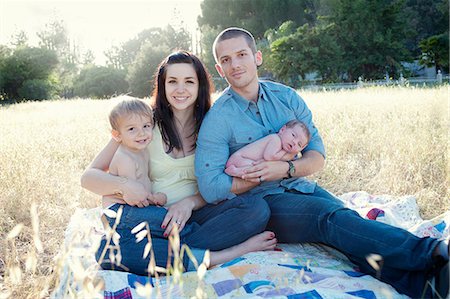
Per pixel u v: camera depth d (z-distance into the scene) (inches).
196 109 128.0
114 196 118.1
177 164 123.6
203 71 126.6
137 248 107.7
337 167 186.2
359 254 99.7
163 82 123.7
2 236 138.3
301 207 113.6
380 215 128.5
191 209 116.6
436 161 178.1
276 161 120.3
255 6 1908.2
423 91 462.3
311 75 1507.1
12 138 292.7
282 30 1533.0
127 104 118.0
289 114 128.6
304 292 90.6
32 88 1644.9
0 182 175.2
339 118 301.9
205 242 111.3
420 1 1562.5
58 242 133.3
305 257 112.1
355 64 1318.9
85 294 67.1
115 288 98.4
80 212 138.9
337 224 103.4
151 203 118.1
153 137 124.0
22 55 1710.1
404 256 91.5
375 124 265.9
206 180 118.7
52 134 317.7
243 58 123.2
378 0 1284.4
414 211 137.6
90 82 1936.5
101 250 109.2
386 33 1301.7
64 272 100.1
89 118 447.5
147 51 1656.0
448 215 123.0
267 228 121.8
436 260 87.2
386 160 182.1
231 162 121.6
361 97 452.4
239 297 92.3
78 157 240.1
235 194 120.9
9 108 826.8
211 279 100.5
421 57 1327.5
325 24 1352.1
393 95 439.5
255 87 127.7
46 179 184.9
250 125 125.0
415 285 91.1
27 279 107.0
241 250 112.9
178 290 96.0
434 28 1557.6
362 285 95.3
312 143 129.0
